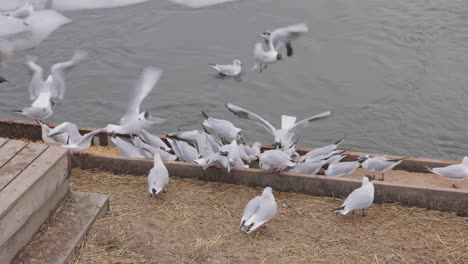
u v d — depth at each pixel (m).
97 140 9.38
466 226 6.98
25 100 13.73
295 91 14.05
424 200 7.26
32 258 6.04
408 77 14.37
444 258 6.45
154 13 17.69
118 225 6.85
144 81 9.91
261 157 7.65
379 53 15.41
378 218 7.11
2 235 5.57
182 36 16.48
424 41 15.91
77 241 6.33
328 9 17.62
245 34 16.55
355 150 11.87
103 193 7.52
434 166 8.39
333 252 6.52
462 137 12.23
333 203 7.42
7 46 15.53
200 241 6.64
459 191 7.11
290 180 7.62
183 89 14.16
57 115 13.16
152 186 7.20
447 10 17.44
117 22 17.22
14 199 5.64
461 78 14.24
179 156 8.62
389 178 8.34
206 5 18.06
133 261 6.30
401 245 6.64
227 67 14.41
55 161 6.33
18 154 6.42
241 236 6.77
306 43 15.92
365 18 17.08
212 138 8.59
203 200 7.44
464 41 15.82
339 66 14.92
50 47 15.97
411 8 17.61
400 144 12.04
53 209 6.63
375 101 13.51
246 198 7.51
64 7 18.08
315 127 12.63
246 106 13.55
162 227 6.89
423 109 13.15
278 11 17.66
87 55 15.53
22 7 16.77
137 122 9.02
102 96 13.88
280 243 6.66
